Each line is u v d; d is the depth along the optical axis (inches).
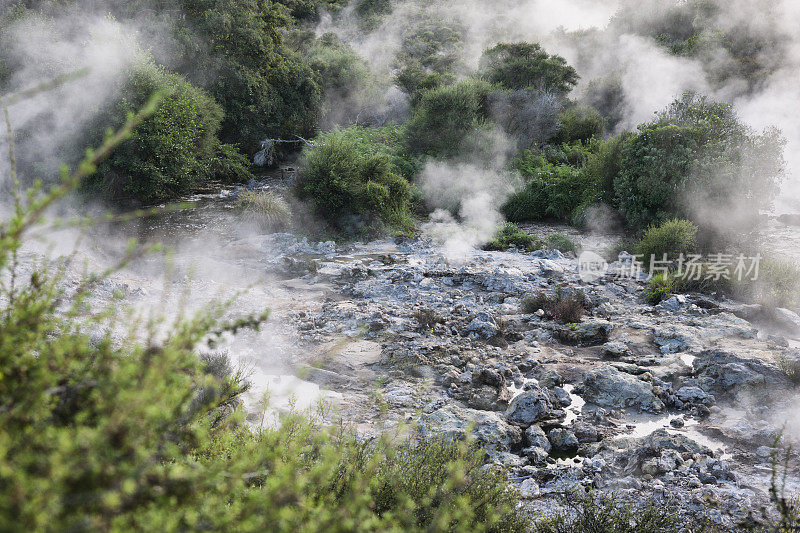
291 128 1235.9
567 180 768.9
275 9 1293.1
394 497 117.3
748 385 285.6
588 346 361.4
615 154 716.0
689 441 233.3
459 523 114.5
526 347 354.6
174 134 832.3
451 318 394.9
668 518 170.7
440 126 900.6
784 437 242.5
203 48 1050.7
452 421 240.7
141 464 54.6
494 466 178.1
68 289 296.7
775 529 132.3
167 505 56.6
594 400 287.9
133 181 808.9
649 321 395.5
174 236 627.8
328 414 235.6
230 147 1015.6
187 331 71.9
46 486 46.0
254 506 61.4
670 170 622.5
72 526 47.1
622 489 200.2
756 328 372.8
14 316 68.2
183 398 67.7
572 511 177.3
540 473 213.0
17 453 53.1
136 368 63.5
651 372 312.7
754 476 211.5
